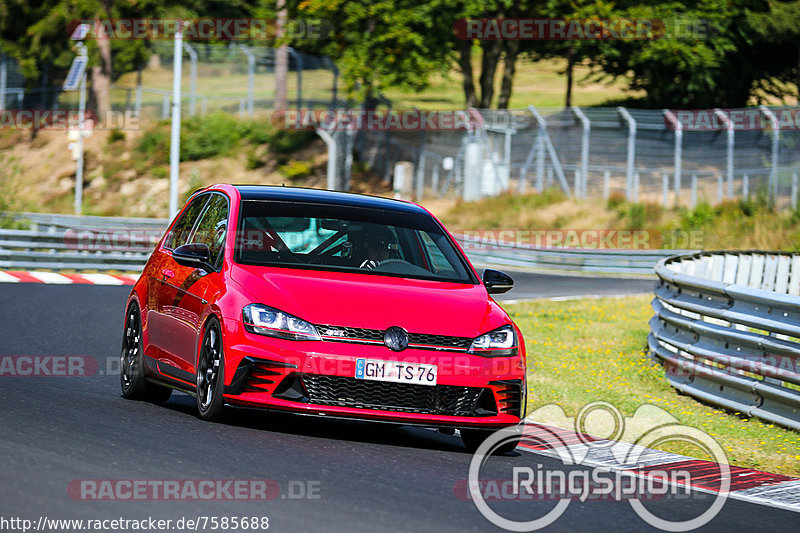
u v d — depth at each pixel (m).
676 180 135.12
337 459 23.89
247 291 26.89
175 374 29.67
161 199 184.38
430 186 164.00
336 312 26.27
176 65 98.75
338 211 30.89
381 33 159.88
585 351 49.69
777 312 35.72
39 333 48.38
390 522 18.41
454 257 30.88
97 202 186.62
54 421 25.62
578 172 146.25
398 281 28.61
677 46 158.88
